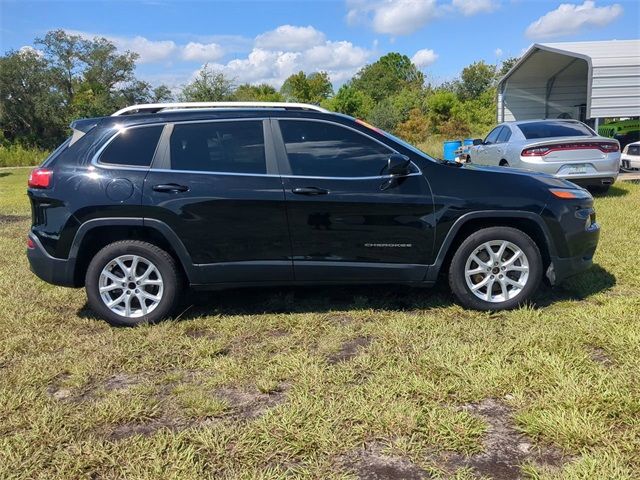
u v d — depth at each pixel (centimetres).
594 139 913
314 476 252
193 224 422
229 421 299
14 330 439
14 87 5094
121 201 420
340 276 437
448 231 431
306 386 330
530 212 432
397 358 365
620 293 481
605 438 267
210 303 491
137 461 266
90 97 5494
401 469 256
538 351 362
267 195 421
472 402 310
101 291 436
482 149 1145
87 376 356
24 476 257
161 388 340
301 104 456
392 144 438
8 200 1416
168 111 443
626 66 1430
